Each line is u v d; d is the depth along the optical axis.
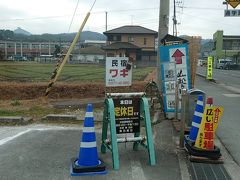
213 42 88.69
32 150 6.04
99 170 4.97
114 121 5.30
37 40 113.62
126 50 56.97
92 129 5.05
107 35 63.66
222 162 5.51
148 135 5.47
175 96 8.58
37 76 23.14
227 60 67.31
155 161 5.52
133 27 64.25
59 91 13.29
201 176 4.95
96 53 80.75
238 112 10.38
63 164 5.33
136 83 16.19
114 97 5.49
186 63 8.93
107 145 5.56
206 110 5.56
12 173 4.91
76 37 11.05
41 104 10.94
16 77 21.92
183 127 6.23
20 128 7.76
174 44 8.90
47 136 7.05
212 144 5.60
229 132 7.74
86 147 5.01
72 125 8.14
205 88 18.95
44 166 5.22
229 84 22.92
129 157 5.76
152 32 61.91
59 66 11.49
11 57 88.06
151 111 9.88
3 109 9.99
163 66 9.01
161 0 10.30
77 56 80.75
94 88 13.72
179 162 5.52
